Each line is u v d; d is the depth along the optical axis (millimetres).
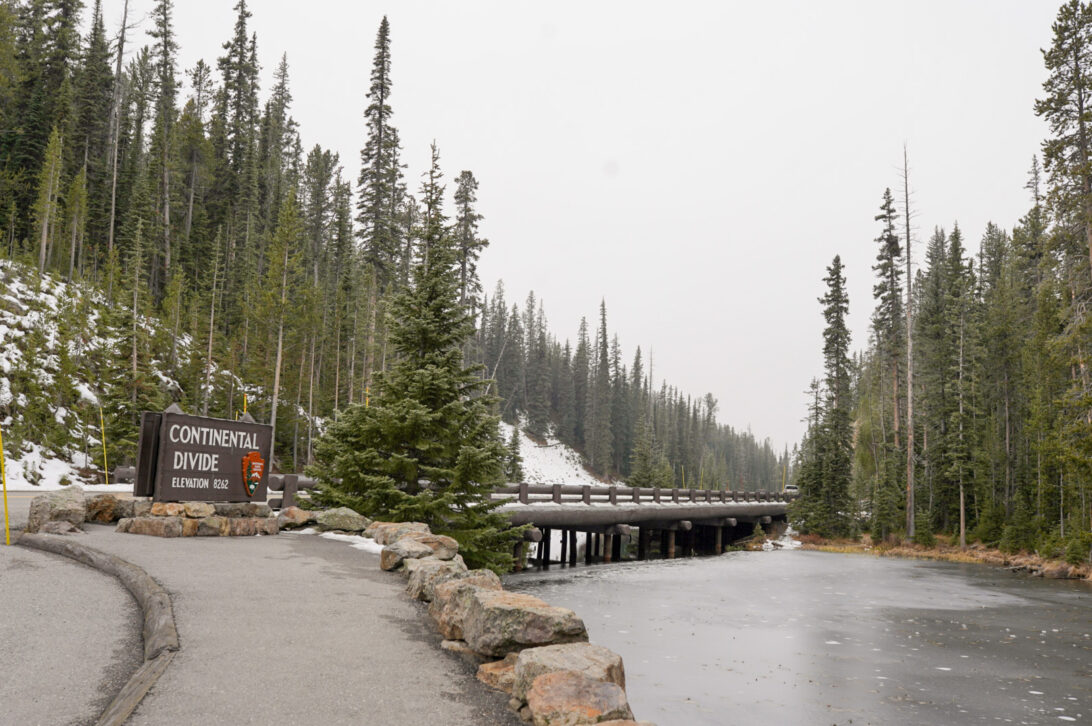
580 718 4301
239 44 75062
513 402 128750
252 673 5078
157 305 58000
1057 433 32312
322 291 59406
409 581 8570
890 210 52625
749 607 17562
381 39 47656
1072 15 29781
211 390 47500
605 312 126500
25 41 64062
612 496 31859
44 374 32844
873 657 12172
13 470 25797
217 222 71750
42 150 57719
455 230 45812
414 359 17000
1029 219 51188
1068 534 34219
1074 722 8773
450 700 4863
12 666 5012
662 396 168625
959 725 8461
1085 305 29312
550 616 5816
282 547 11664
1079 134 29562
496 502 16641
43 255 46781
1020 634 15211
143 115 82688
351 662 5551
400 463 15633
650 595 19172
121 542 10562
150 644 5629
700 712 8477
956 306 52625
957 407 49875
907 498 46438
